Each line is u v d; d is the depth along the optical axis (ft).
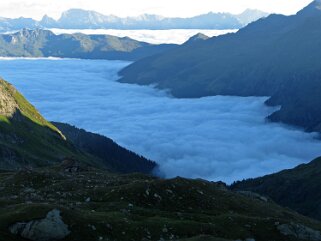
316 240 184.75
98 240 136.87
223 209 210.79
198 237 140.87
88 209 174.09
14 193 202.49
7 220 134.00
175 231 158.51
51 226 133.80
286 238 179.52
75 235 135.85
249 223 184.55
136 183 205.46
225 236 165.48
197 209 199.41
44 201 183.32
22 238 130.31
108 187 207.00
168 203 197.47
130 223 153.89
